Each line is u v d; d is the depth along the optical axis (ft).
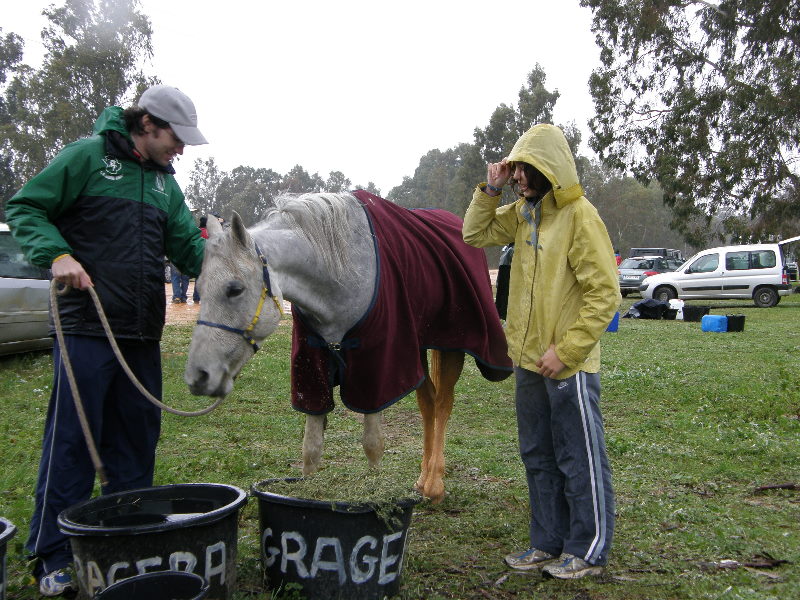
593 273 9.12
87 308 9.09
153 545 7.64
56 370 9.18
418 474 14.34
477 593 9.17
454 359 12.94
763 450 15.65
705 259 70.74
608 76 92.27
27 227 8.63
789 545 10.37
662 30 86.99
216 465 14.87
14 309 26.11
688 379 26.05
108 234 9.19
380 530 8.44
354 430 18.93
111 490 9.94
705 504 12.38
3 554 7.81
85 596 7.79
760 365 29.96
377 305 10.44
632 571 9.72
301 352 10.76
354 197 11.27
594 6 92.02
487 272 13.79
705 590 9.00
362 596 8.41
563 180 9.27
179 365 27.68
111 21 105.19
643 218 241.76
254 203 183.42
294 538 8.40
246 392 23.66
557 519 9.99
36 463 14.96
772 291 67.51
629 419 19.79
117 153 9.23
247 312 8.87
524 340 9.80
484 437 18.08
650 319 57.00
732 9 84.23
